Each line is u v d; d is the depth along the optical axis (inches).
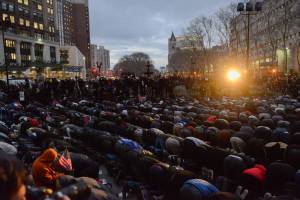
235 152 296.5
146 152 300.0
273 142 299.4
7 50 3427.7
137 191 265.6
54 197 95.5
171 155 320.2
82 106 647.8
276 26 2620.6
